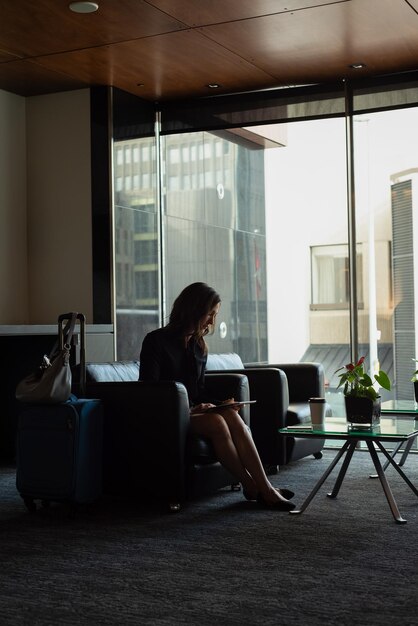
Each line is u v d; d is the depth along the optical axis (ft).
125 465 13.16
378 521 12.10
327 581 9.12
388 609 8.14
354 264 21.26
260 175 22.40
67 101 21.38
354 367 12.87
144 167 22.18
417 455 19.24
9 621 7.97
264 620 7.86
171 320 14.16
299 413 16.30
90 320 21.07
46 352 19.79
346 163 21.21
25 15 16.12
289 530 11.58
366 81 20.81
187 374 14.08
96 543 10.99
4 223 21.12
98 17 16.30
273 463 16.05
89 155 21.16
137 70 19.83
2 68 19.47
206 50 18.49
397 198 20.92
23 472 12.98
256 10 16.11
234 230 22.75
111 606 8.37
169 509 12.85
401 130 20.80
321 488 14.75
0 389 19.81
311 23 16.90
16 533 11.63
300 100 21.53
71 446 12.53
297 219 22.13
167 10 16.02
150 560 10.11
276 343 22.53
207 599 8.55
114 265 20.94
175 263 22.77
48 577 9.44
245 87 21.58
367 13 16.39
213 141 22.91
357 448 20.31
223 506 13.32
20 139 21.71
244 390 14.96
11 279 21.29
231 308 23.03
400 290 21.03
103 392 13.37
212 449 13.26
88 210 21.13
